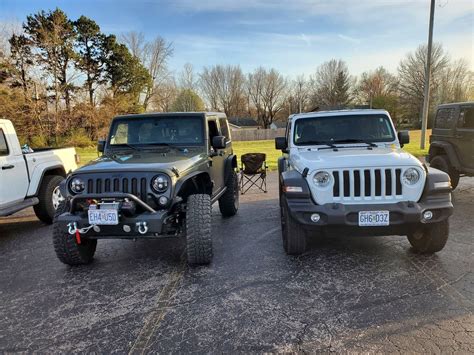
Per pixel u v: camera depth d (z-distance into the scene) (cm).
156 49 5106
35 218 741
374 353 260
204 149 526
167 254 482
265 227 593
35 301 363
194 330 300
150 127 545
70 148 762
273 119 8319
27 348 285
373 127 534
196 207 424
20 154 609
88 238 413
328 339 279
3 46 3058
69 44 3547
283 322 306
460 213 633
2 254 515
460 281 366
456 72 6962
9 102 2922
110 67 4406
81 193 394
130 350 277
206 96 8044
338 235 392
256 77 8125
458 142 752
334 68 8275
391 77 7962
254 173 910
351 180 386
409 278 377
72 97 3497
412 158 402
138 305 346
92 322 319
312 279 385
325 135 536
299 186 396
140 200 374
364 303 331
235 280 391
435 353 257
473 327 286
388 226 377
